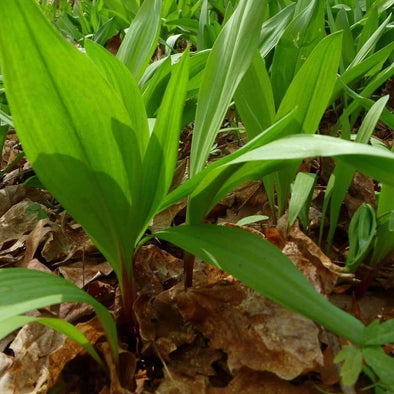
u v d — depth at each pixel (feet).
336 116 2.39
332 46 1.24
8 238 1.86
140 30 2.01
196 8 3.60
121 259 1.09
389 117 1.59
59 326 0.90
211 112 1.19
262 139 0.97
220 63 1.23
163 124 1.03
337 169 1.32
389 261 1.44
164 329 1.21
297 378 1.08
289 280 0.91
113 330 1.02
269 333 1.11
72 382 1.14
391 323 0.87
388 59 2.60
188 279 1.31
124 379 1.12
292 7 2.04
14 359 1.22
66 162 0.92
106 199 0.98
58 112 0.87
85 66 0.83
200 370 1.13
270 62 2.39
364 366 0.96
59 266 1.61
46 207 2.06
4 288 0.86
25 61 0.81
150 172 1.06
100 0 4.15
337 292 1.34
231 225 1.45
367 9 2.92
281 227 1.48
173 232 1.08
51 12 4.20
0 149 2.09
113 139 0.91
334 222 1.41
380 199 1.27
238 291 1.21
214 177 1.02
